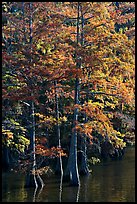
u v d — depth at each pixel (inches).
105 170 1403.8
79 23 1205.1
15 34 1266.0
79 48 1125.1
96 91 1262.3
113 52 1146.7
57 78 1124.5
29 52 1111.6
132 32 1262.3
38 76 1163.9
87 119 1393.9
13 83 1213.7
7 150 1557.6
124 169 1406.3
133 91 1190.9
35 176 1148.5
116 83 1182.9
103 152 1701.5
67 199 959.6
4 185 1179.9
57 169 1369.3
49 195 1015.6
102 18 1179.3
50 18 1178.0
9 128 1266.0
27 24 1195.9
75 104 1155.3
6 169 1534.2
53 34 1184.8
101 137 1594.5
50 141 1653.5
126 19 1223.5
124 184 1115.9
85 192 1036.5
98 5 1168.2
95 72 1203.9
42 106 1347.2
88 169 1336.1
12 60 1123.9
